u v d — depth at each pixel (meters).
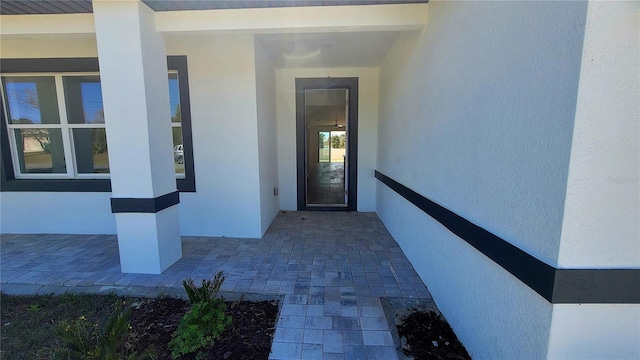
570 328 1.14
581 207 1.08
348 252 3.45
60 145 4.24
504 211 1.43
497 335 1.50
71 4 2.63
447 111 2.11
